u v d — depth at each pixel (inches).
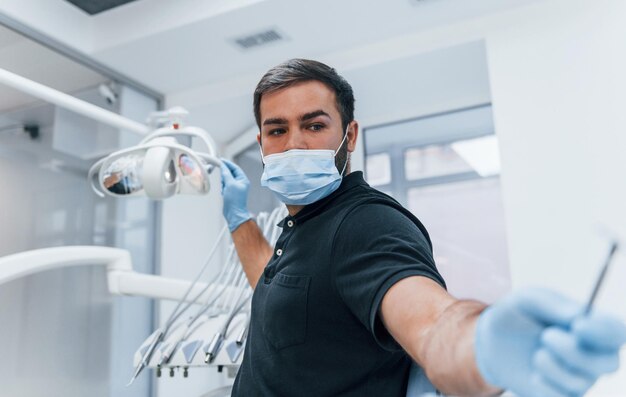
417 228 31.1
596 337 13.5
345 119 40.5
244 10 86.0
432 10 87.7
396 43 95.2
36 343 80.2
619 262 73.9
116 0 92.7
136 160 52.5
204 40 93.8
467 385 18.1
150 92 110.2
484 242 183.3
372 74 100.2
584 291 75.0
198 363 51.1
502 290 179.3
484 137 158.1
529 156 82.0
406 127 158.1
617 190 76.4
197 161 50.7
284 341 33.5
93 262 59.4
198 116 114.8
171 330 58.2
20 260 50.9
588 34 82.2
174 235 109.6
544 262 78.2
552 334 14.3
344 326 32.1
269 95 39.2
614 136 77.8
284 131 39.6
